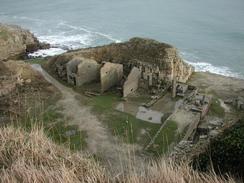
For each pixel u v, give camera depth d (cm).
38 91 6184
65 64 6981
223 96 6234
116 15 14025
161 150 4259
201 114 5238
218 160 1614
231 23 12081
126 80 5975
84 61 6419
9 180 945
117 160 4012
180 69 6844
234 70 8888
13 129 1314
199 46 10406
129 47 7294
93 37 11538
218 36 11050
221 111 5584
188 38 11075
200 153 2056
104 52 7381
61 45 10481
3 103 5559
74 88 6400
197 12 13662
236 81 6950
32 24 13162
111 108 5625
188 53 9969
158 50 6944
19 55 9169
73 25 12875
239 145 1639
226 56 9688
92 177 978
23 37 9638
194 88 6366
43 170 986
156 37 11388
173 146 4309
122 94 6103
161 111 5538
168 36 11381
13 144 1194
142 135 4769
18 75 6372
